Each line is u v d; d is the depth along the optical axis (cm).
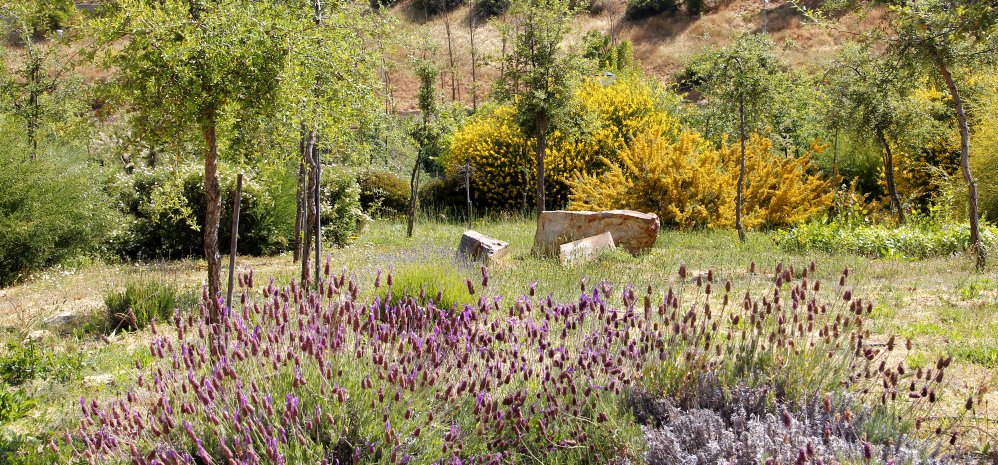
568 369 382
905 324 621
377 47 800
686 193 1602
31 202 1205
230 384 353
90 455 321
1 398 444
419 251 1199
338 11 734
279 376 360
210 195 657
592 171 2166
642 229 1207
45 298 973
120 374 542
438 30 4909
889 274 906
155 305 745
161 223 1430
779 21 4147
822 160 2130
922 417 380
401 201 2214
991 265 933
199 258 1427
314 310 418
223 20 577
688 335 424
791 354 402
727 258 1125
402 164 2683
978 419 397
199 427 337
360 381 353
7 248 1163
